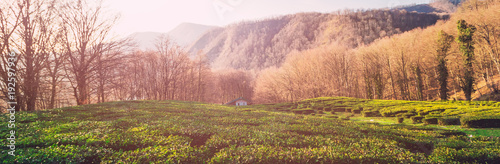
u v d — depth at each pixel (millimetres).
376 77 46969
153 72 47156
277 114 20141
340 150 7766
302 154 7188
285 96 66125
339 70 54969
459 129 14906
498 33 36812
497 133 12984
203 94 66688
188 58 51531
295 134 10531
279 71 71125
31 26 19859
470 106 20859
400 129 14031
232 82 86250
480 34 38531
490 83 38875
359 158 7098
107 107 21078
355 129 12922
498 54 37312
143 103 26812
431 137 11070
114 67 28312
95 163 6516
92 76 26688
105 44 29266
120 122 12266
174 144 8000
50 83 21734
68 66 25047
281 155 7051
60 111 16781
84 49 27047
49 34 21422
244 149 7543
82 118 14219
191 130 10516
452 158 7559
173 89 49406
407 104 25953
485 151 8023
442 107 21109
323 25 186625
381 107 25328
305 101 38562
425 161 7117
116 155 6754
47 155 6250
